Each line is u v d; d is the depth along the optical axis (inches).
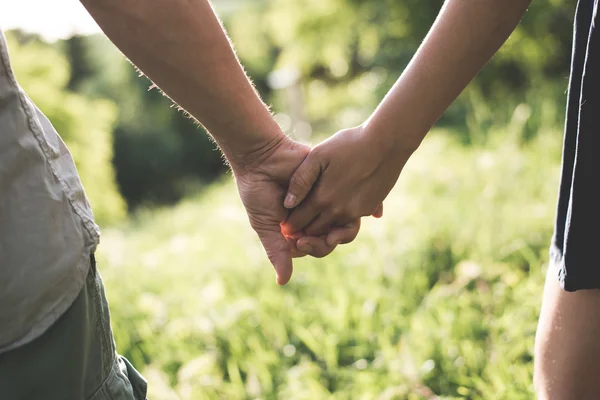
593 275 49.9
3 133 39.6
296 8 490.3
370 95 472.7
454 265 119.0
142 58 45.6
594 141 47.7
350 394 82.7
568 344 53.9
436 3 363.9
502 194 140.6
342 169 63.4
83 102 334.0
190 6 44.8
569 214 50.1
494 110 247.8
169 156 662.5
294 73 687.7
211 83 48.5
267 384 88.1
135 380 49.1
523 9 58.5
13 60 305.3
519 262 114.4
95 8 43.3
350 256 129.0
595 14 46.3
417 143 62.9
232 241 172.7
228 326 105.4
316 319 104.5
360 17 448.5
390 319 97.9
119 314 118.5
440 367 84.3
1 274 39.4
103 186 332.2
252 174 63.7
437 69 60.2
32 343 40.9
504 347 84.3
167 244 203.2
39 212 40.6
